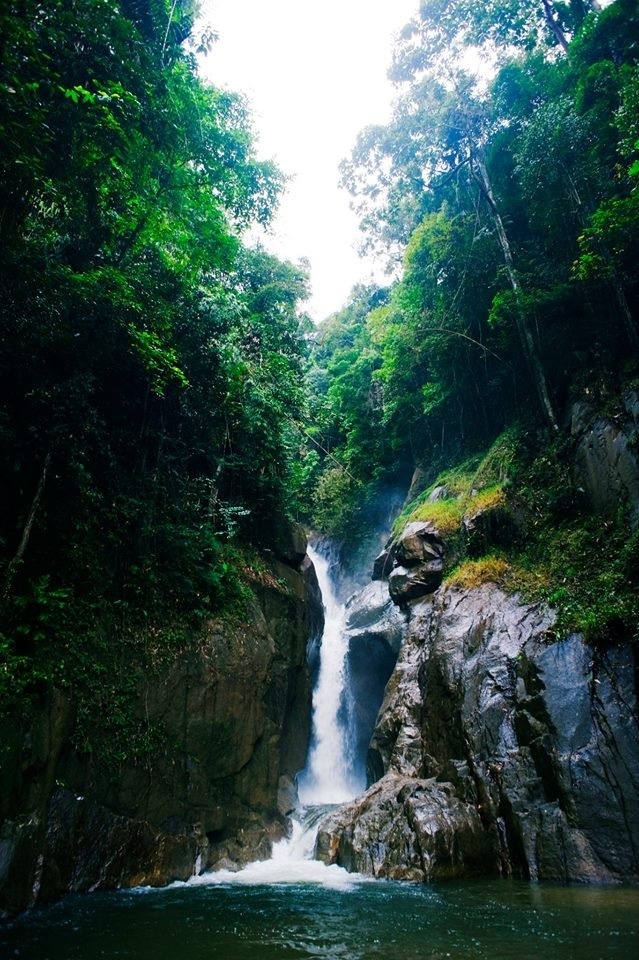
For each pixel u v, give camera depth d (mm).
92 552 9750
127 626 9992
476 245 19453
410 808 10008
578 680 10109
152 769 9297
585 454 13797
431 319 21875
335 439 34781
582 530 12922
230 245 12969
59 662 8156
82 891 7648
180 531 11578
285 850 11547
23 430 8992
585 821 8742
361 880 9055
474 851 9375
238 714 11375
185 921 6500
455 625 13375
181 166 11367
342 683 19406
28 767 7125
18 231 8539
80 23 8086
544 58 19859
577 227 15734
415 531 17594
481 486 17453
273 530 16766
